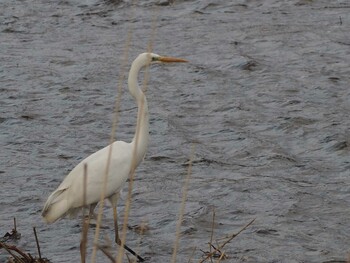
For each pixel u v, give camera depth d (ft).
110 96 64.18
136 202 44.78
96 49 75.97
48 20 84.89
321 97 62.64
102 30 81.56
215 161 50.90
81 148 53.98
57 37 79.82
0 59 73.15
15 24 83.66
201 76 68.08
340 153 52.08
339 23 81.00
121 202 44.83
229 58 71.97
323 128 56.34
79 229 41.34
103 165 36.99
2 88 65.87
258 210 43.70
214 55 73.10
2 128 57.52
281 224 41.88
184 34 79.46
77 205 36.37
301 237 40.40
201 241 39.91
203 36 78.59
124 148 37.91
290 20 82.43
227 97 63.21
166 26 82.17
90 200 36.65
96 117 59.67
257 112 59.82
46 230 41.29
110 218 42.75
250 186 46.80
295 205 44.16
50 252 38.86
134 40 78.18
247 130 56.44
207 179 48.03
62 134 56.39
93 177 36.65
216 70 69.41
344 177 48.34
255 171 49.42
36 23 84.02
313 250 38.93
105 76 68.74
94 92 65.05
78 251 38.91
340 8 85.81
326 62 70.49
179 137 55.31
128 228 41.52
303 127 56.65
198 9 86.79
